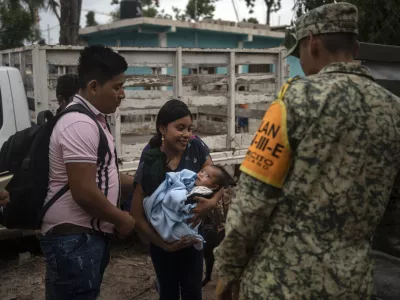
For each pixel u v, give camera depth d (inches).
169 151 105.8
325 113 60.8
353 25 66.7
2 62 250.1
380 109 63.1
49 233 91.4
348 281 61.5
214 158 212.4
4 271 173.0
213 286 157.9
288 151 62.3
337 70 64.5
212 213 125.1
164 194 99.7
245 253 66.6
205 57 208.5
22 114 174.9
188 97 205.5
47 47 172.9
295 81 64.9
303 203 61.8
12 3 565.6
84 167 86.1
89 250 91.0
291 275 61.9
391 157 63.9
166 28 542.3
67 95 153.9
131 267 176.1
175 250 100.2
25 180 90.1
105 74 91.1
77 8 507.5
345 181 61.3
